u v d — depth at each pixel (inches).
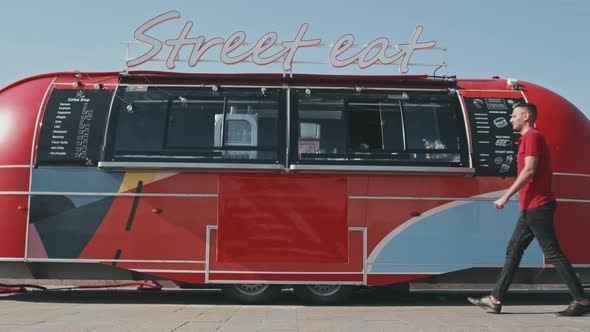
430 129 301.1
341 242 289.7
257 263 287.1
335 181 292.5
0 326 202.4
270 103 302.0
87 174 291.6
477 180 295.6
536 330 189.3
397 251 290.8
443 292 377.1
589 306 220.8
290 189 291.4
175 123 297.6
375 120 301.4
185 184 290.8
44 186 291.0
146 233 288.8
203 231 288.7
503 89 317.1
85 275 294.7
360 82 312.5
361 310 262.5
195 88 306.0
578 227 299.7
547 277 299.9
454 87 312.8
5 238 289.4
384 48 320.2
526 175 216.1
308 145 295.0
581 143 309.9
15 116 301.3
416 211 292.7
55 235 289.4
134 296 331.9
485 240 293.1
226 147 292.7
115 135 293.9
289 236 289.0
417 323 210.7
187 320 219.5
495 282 299.3
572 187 301.6
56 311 250.1
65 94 306.7
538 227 220.1
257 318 227.9
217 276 286.8
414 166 291.3
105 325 204.2
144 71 314.0
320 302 294.0
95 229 289.4
